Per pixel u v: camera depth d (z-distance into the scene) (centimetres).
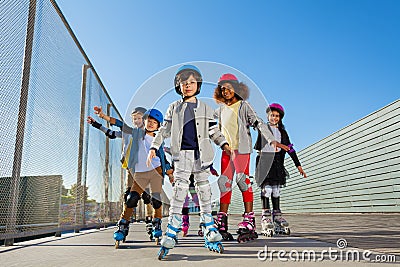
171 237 184
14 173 253
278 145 319
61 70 344
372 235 302
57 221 341
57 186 338
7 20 237
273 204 335
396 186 859
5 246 250
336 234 318
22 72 261
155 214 272
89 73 445
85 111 428
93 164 472
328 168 1190
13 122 248
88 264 166
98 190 502
